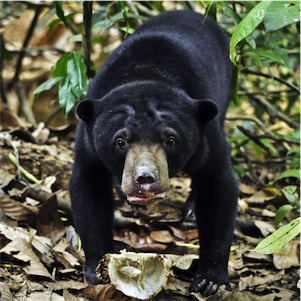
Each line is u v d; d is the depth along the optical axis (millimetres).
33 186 4688
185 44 4055
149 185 2949
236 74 4906
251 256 4078
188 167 3793
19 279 3074
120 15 5441
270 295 3246
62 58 4535
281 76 7727
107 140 3383
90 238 3629
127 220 4520
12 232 3619
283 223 4875
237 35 2852
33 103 9141
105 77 3848
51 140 6242
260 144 6438
